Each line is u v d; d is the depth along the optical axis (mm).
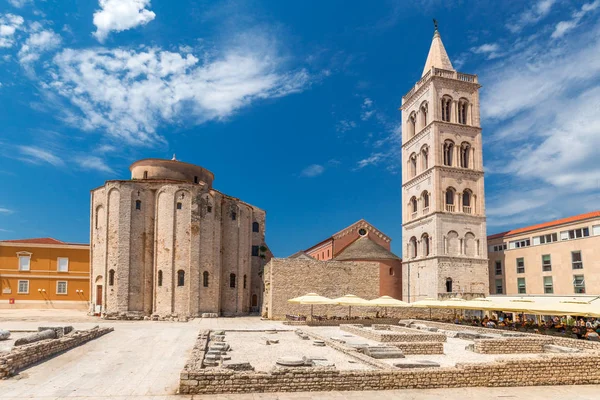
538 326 37406
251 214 75312
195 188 64375
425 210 70500
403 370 19047
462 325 43500
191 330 42188
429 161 70250
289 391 17875
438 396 17812
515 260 68062
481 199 69500
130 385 19016
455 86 72188
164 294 61719
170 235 62938
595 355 21016
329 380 18219
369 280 59406
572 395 18562
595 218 55250
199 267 62938
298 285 57188
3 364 20375
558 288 59906
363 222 89875
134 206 63656
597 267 54312
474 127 71562
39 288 73250
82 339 31953
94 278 64438
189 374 17594
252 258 78250
